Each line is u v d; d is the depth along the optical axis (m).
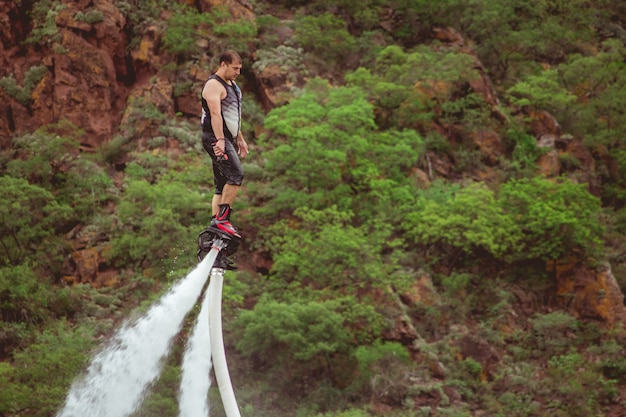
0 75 60.88
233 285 48.41
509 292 54.03
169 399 39.72
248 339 44.94
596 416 47.22
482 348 49.31
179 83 61.66
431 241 54.50
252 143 59.69
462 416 44.19
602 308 53.84
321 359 45.78
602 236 57.53
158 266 50.31
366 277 49.06
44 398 39.56
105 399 15.81
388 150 56.84
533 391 47.62
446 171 60.53
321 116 57.31
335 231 49.56
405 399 44.66
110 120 60.50
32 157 56.16
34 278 48.78
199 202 52.34
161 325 13.89
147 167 56.59
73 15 61.91
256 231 53.41
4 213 50.94
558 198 55.69
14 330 46.47
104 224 52.81
